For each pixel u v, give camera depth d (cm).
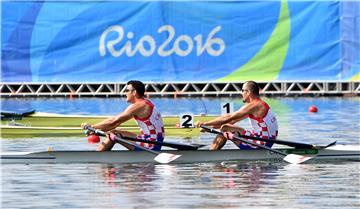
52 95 18162
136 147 8250
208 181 7181
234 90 18412
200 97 17812
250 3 17500
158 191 6756
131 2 17538
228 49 17575
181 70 17650
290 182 7125
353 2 17488
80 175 7506
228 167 7900
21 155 8238
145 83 17675
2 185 7062
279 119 13112
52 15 17575
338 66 17588
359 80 17575
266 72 17612
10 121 11856
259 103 8338
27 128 11031
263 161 8244
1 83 17612
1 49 17600
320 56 17562
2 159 8225
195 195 6588
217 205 6225
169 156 8069
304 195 6575
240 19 17525
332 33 17538
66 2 17538
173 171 7688
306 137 10669
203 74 17638
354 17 17500
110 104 16062
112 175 7500
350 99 17200
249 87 8350
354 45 17525
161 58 17638
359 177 7362
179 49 17625
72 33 17600
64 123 11969
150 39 17625
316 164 8112
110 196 6575
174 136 11075
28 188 6931
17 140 10600
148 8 17562
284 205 6225
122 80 17688
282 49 17562
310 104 15975
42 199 6506
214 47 17600
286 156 8206
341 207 6159
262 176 7419
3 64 17625
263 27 17538
